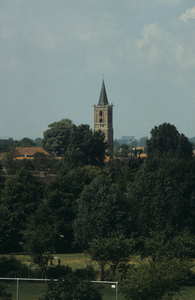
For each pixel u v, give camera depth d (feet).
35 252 250.78
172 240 261.85
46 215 330.95
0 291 174.50
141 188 350.43
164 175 359.25
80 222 340.18
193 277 247.50
